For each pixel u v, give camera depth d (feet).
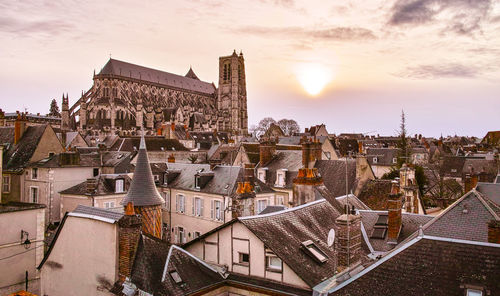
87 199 129.59
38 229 95.14
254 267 54.95
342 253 54.08
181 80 621.72
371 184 115.55
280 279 52.49
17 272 90.84
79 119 446.60
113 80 480.23
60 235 62.75
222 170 132.05
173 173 143.43
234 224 57.31
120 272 53.67
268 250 53.62
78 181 155.02
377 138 497.46
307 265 53.42
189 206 131.03
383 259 47.52
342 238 54.34
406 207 98.32
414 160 225.35
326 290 47.70
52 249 63.98
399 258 46.85
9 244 89.66
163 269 53.26
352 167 124.57
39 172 151.23
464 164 225.97
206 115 570.05
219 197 120.16
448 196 172.65
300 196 84.84
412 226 73.56
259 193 120.57
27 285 88.99
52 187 147.43
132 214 54.90
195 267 56.34
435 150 307.37
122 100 479.82
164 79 584.40
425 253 46.24
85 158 161.89
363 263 59.36
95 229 57.36
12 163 158.92
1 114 243.40
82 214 59.93
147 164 80.94
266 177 141.49
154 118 503.61
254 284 53.62
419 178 162.91
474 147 365.81
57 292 62.23
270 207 86.17
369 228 76.28
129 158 169.17
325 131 327.26
